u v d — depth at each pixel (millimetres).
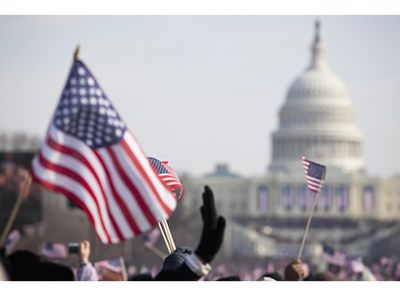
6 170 113562
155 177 18781
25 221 116688
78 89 18516
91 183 18484
